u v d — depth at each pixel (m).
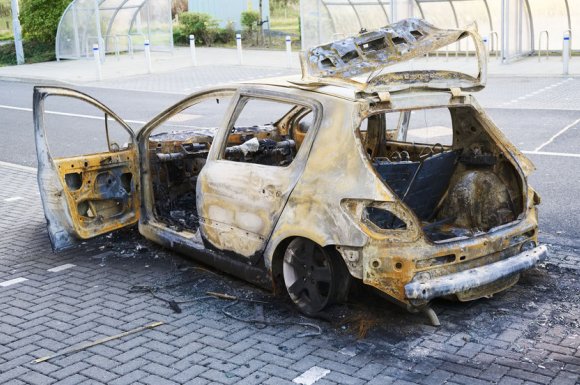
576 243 7.18
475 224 6.23
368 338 5.26
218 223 6.23
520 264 5.48
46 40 32.41
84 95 7.12
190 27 34.31
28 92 22.66
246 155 7.03
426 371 4.76
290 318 5.68
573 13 23.23
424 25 5.77
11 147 14.20
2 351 5.36
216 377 4.80
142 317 5.85
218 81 22.59
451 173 6.32
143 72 25.48
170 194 7.78
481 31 24.36
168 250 7.43
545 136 12.45
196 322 5.70
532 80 19.52
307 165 5.46
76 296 6.37
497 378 4.63
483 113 5.94
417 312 5.57
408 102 5.50
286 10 37.69
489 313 5.60
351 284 5.55
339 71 5.40
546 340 5.14
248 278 6.10
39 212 9.27
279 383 4.68
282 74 23.59
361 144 5.21
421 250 5.09
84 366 5.06
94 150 13.44
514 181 6.00
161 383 4.77
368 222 5.13
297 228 5.44
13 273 7.03
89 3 28.27
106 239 7.93
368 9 25.05
